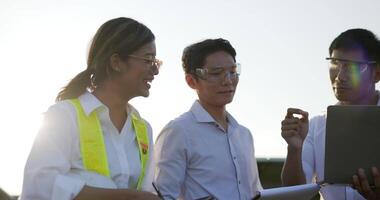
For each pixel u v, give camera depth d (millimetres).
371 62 4578
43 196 3404
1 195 2863
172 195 4426
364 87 4605
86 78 3744
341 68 4594
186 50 4727
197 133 4539
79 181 3432
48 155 3459
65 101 3635
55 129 3516
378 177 4160
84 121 3604
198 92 4668
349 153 4184
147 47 3756
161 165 4508
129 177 3701
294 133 4574
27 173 3457
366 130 4168
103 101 3740
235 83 4617
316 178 4809
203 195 4465
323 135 4797
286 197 3908
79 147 3559
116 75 3742
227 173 4520
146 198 3422
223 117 4676
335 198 4730
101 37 3758
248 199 4578
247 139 4742
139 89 3760
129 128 3816
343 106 4188
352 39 4590
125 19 3787
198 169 4504
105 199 3410
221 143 4566
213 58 4578
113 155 3650
